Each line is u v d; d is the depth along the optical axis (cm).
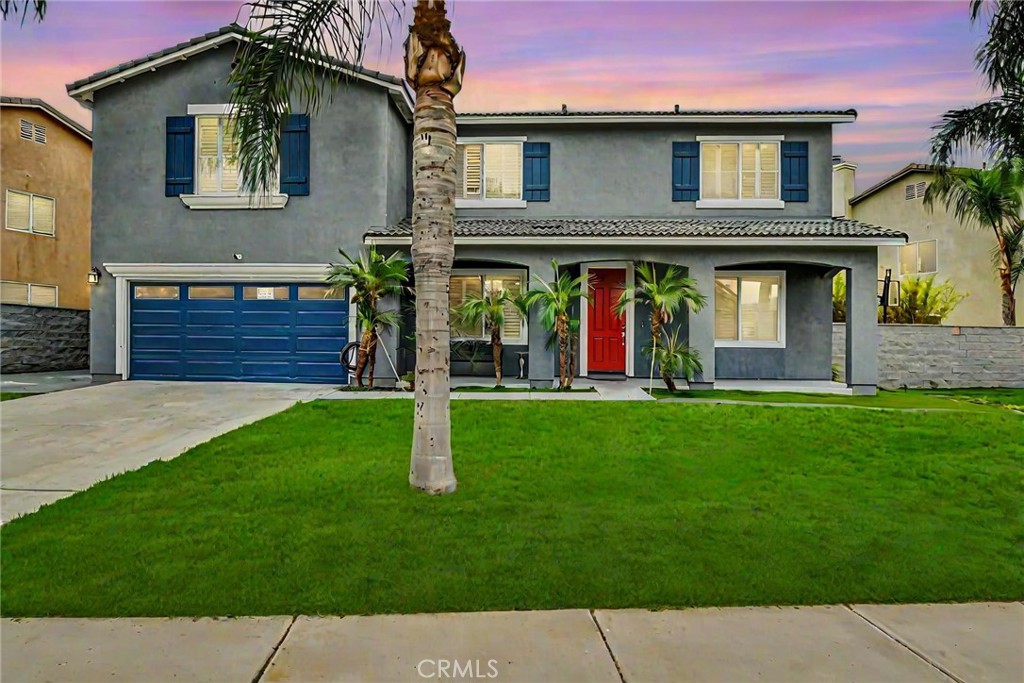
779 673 310
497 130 1502
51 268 2105
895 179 2372
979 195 1778
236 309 1380
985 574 423
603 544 465
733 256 1293
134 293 1392
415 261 602
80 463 702
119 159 1374
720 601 383
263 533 480
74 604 369
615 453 745
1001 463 715
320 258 1358
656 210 1495
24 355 1717
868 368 1271
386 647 331
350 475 636
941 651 332
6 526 493
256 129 755
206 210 1367
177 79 1367
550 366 1289
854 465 705
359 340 1349
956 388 1603
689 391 1252
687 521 517
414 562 430
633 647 333
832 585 404
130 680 300
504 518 519
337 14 702
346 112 1357
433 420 589
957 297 2133
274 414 969
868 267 1275
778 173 1484
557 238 1270
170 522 501
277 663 315
